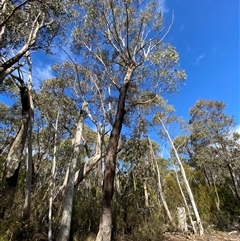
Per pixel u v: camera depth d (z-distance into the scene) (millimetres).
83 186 19656
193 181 29016
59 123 16438
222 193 30625
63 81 14906
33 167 15500
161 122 24250
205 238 16797
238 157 28656
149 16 12398
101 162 19438
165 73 12852
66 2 9945
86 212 12258
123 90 10828
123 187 21500
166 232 16297
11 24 9523
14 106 18797
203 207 24875
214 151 29641
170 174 29656
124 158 22062
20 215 9281
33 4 9242
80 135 12648
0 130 21328
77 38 12930
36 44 10875
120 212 13617
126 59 11906
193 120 29312
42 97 15086
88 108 14070
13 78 11961
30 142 10719
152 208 17031
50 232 9953
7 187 9625
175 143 29016
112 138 9727
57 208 12109
